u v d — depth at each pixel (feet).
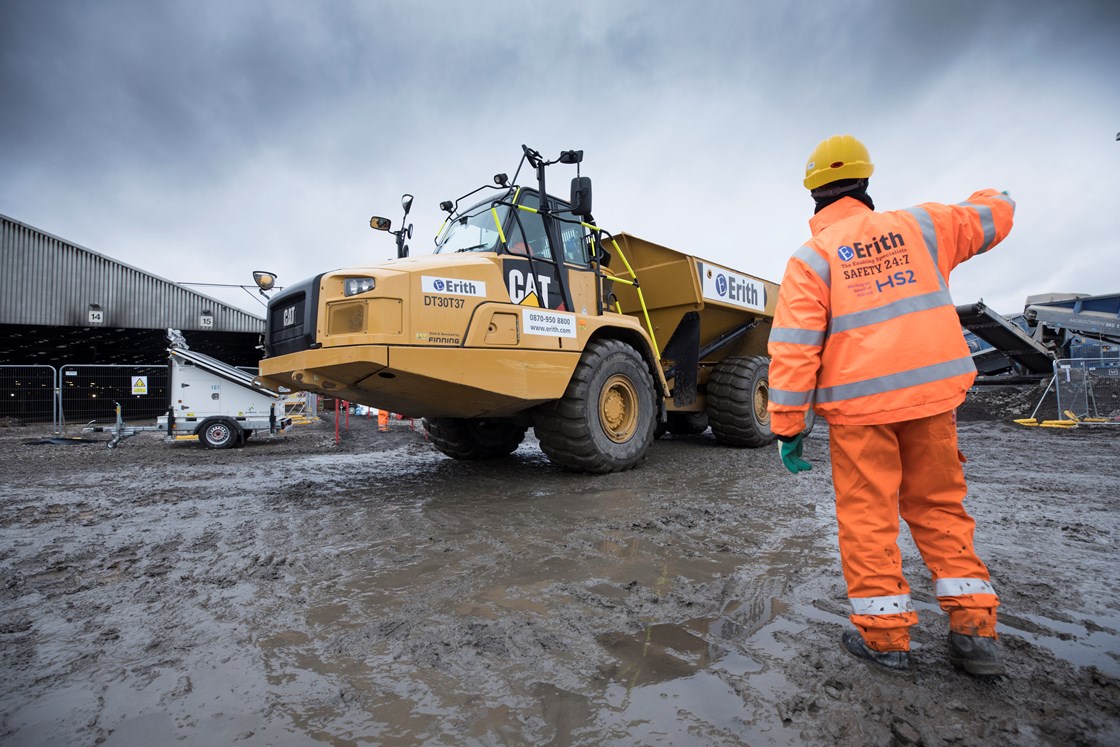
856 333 5.95
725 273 22.90
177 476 19.49
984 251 6.52
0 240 61.77
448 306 13.35
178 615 7.21
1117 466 18.63
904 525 10.93
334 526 11.66
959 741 4.55
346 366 12.44
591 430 15.90
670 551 9.52
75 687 5.50
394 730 4.76
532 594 7.70
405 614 7.10
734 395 23.04
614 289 22.84
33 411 44.73
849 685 5.37
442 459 22.81
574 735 4.66
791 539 10.18
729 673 5.60
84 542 10.75
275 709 5.09
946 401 5.65
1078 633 6.43
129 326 67.21
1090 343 47.16
